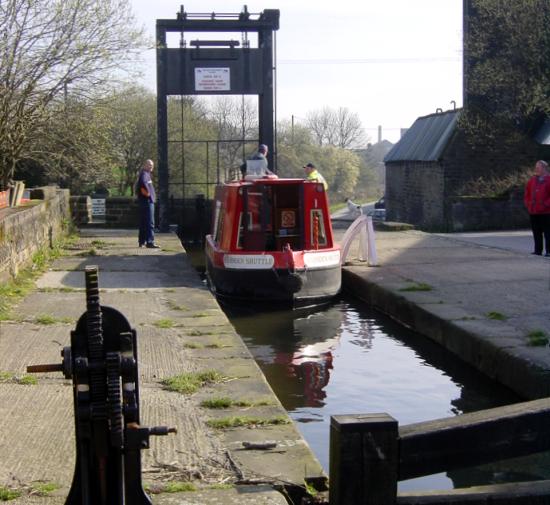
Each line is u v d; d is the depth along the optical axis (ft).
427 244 66.28
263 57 72.95
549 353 28.68
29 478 16.67
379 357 35.17
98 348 13.26
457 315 35.99
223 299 47.47
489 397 29.17
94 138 71.15
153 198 61.16
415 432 15.58
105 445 13.34
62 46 61.67
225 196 50.96
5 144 63.05
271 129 73.56
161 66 72.64
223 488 16.31
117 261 53.11
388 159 121.08
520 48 97.60
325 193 49.42
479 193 96.89
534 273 48.60
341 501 15.33
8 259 40.65
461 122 98.02
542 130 100.58
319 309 46.50
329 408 27.94
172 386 23.31
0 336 29.99
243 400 22.08
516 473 21.79
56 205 61.05
